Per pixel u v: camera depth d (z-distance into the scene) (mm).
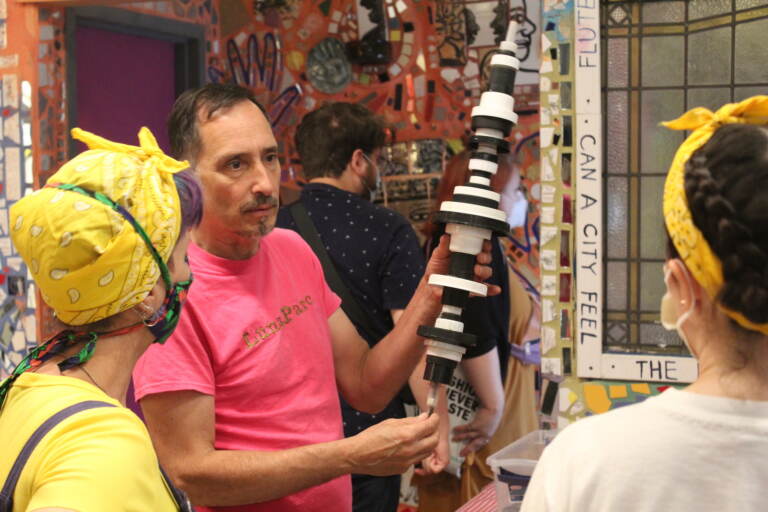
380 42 5273
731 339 1203
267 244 2330
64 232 1412
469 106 5223
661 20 2629
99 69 4688
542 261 2656
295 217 3188
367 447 1999
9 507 1288
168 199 1491
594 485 1218
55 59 3756
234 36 5410
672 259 1255
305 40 5414
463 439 3578
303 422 2219
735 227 1123
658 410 1228
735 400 1188
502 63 1983
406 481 4434
